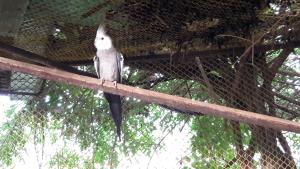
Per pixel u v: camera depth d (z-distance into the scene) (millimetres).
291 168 5082
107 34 4766
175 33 4777
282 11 4402
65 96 5539
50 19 4434
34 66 3443
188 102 3521
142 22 4570
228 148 5246
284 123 3562
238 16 4500
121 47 5031
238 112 3555
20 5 3975
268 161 5090
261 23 4605
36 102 5395
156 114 5633
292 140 5289
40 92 5422
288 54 5145
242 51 5059
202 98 5410
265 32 4723
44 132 5262
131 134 5531
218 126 5375
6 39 4590
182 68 5316
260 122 3580
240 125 5277
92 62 5211
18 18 4148
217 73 5320
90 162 5348
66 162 5195
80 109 5578
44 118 5340
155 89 5488
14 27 4293
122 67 4852
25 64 3408
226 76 5250
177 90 5465
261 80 5219
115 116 4246
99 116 5633
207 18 4527
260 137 5141
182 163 5266
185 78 5379
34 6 4207
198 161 5258
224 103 5211
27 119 5305
